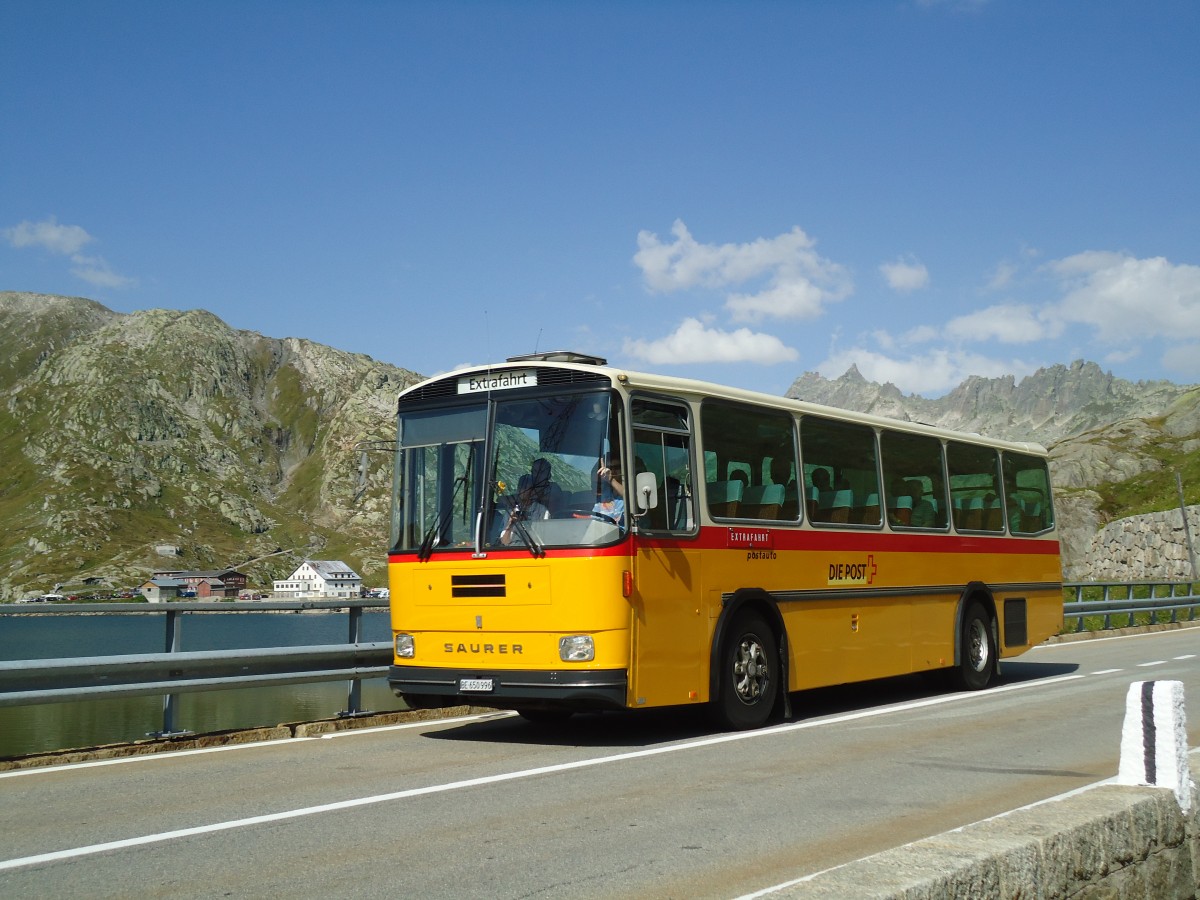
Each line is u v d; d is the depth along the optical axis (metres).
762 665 12.13
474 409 11.45
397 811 7.71
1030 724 12.27
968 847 4.48
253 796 8.30
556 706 10.70
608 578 10.36
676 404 11.49
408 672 11.30
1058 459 121.69
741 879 5.97
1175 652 22.80
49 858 6.46
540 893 5.69
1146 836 5.33
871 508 14.38
